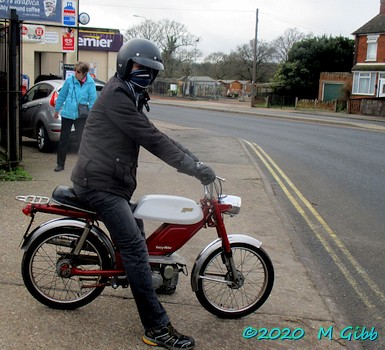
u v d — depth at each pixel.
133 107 3.24
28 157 9.98
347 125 27.22
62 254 3.62
